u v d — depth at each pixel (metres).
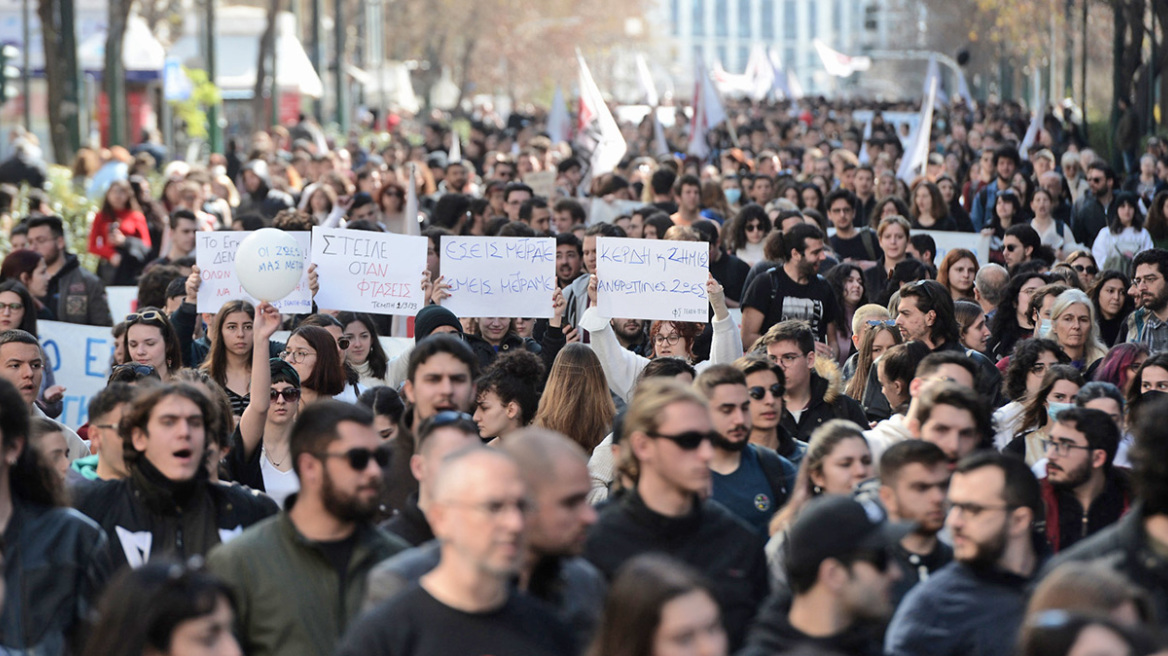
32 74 81.50
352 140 74.94
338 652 9.31
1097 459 13.12
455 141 54.16
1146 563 9.97
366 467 10.85
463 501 8.96
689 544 11.30
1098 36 98.44
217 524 12.38
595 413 16.05
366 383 20.55
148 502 12.28
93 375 24.61
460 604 9.20
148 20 97.75
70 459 16.66
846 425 12.41
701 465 11.10
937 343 19.16
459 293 21.83
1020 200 34.84
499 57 191.75
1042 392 15.53
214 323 19.03
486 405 15.74
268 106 101.19
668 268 20.64
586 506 9.88
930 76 46.50
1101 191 35.28
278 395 16.09
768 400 14.83
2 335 17.34
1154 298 21.34
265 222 28.56
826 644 9.59
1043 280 22.05
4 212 35.50
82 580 11.30
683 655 8.09
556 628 9.44
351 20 149.12
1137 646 7.59
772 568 11.79
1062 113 94.62
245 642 10.79
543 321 23.97
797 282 23.14
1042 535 11.27
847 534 9.59
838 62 117.94
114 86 61.88
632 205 35.38
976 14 133.88
